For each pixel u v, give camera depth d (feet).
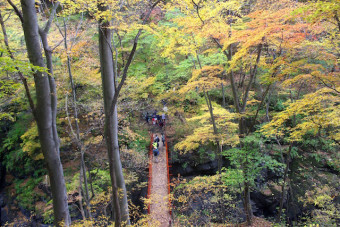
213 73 36.65
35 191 47.67
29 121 50.21
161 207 38.17
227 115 36.35
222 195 39.22
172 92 50.67
